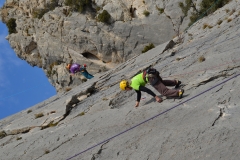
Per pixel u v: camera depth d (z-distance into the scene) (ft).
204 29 63.67
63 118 44.65
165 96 34.81
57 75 119.44
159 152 25.80
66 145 34.58
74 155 31.32
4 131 47.16
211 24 63.10
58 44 117.91
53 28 117.91
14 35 135.54
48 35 119.44
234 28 48.67
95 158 29.19
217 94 30.42
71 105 47.55
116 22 108.58
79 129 37.06
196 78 36.22
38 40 123.24
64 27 115.65
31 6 133.28
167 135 27.53
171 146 25.81
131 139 29.53
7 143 43.80
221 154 22.49
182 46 57.31
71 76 114.93
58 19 117.80
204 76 35.17
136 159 26.32
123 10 109.81
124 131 31.40
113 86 50.80
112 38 108.88
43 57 125.18
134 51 107.24
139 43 106.73
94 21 111.04
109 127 33.88
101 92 50.26
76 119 41.75
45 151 35.27
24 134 44.68
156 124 30.12
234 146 22.67
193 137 25.52
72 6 116.26
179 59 48.47
